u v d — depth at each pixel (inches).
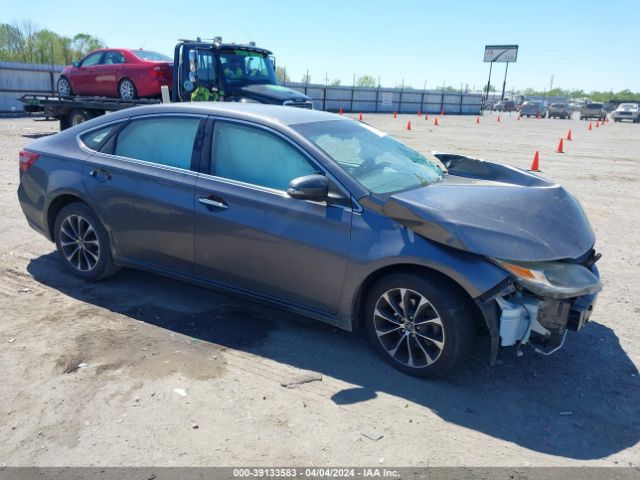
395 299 137.7
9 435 110.7
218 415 119.1
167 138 168.2
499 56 3107.8
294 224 143.3
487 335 143.5
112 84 559.5
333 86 1861.5
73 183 180.2
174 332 156.5
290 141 148.2
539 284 122.4
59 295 178.5
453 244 124.0
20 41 1697.8
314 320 167.5
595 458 111.3
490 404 128.3
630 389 137.1
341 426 117.4
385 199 136.3
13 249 220.7
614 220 317.4
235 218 151.0
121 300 176.9
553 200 147.7
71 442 109.2
